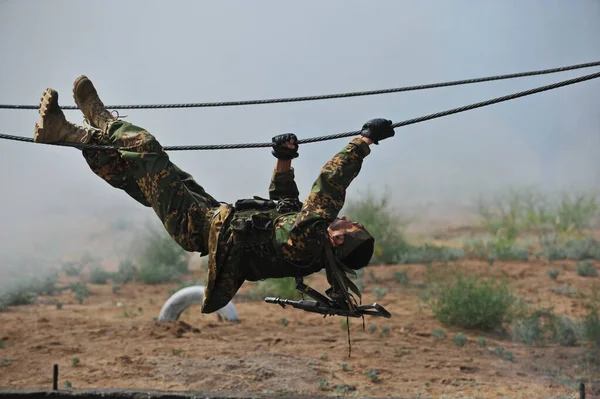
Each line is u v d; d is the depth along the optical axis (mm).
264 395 10125
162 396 10258
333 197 7570
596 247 31500
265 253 7766
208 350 17625
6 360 16859
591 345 19203
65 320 21109
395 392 15125
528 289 25359
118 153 8641
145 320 21375
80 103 8859
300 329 20266
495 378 16297
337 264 7723
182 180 8461
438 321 21453
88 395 10406
